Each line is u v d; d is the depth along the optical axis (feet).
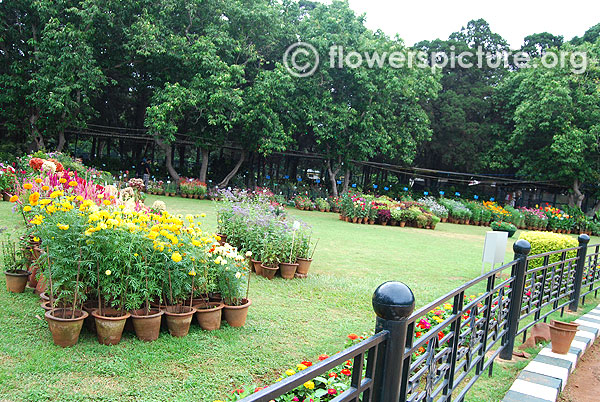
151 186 60.34
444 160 85.15
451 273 26.03
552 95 69.21
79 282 10.82
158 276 11.59
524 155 78.84
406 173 87.97
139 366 10.06
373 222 53.83
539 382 11.11
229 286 13.23
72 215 11.01
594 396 11.25
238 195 31.71
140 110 73.00
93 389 8.88
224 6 60.80
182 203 51.70
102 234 10.84
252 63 67.87
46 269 11.06
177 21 60.08
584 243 19.56
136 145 80.53
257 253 20.33
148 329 11.30
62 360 9.86
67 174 21.18
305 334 13.39
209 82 57.00
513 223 69.26
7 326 11.43
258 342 12.34
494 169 84.12
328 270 23.45
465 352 8.87
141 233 11.86
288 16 73.05
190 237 12.71
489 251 20.62
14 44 56.65
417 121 74.69
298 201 66.33
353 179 97.96
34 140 57.62
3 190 34.94
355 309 16.51
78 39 51.37
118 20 56.03
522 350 14.08
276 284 18.92
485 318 10.16
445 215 67.15
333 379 8.44
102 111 71.82
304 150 79.10
